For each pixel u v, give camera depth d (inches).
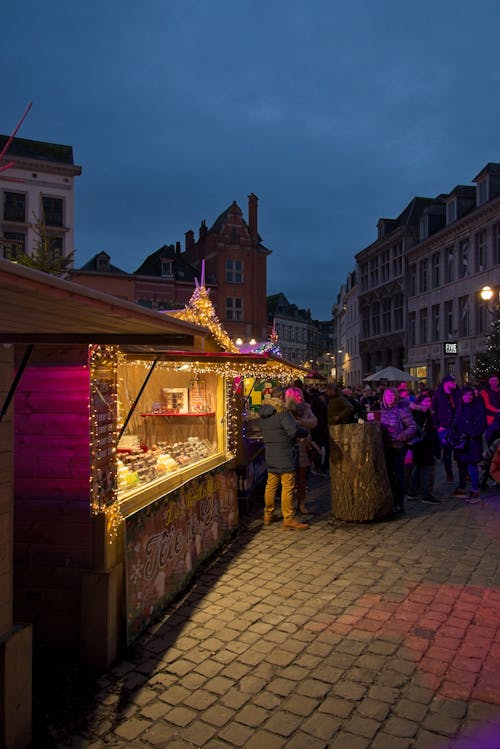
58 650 152.3
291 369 367.2
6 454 111.5
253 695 133.8
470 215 1234.6
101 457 152.1
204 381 283.6
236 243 1925.4
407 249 1622.8
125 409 242.5
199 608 185.6
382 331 1818.4
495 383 412.5
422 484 343.3
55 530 152.3
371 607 183.8
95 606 146.9
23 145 1366.9
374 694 133.1
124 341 121.0
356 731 119.3
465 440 341.4
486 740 115.4
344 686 136.8
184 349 227.0
